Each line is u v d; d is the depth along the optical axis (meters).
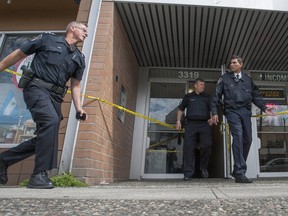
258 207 1.70
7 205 1.72
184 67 6.74
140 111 6.40
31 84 2.62
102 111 3.94
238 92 3.80
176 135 6.42
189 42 5.62
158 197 2.00
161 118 6.52
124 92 5.36
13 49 5.12
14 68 4.75
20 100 4.64
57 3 5.05
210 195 2.09
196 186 3.05
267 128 6.43
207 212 1.59
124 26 5.10
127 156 5.80
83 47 4.00
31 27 5.17
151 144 6.36
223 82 3.92
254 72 6.70
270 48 5.74
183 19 4.89
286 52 5.88
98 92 3.78
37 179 2.54
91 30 4.11
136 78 6.48
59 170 3.39
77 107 2.88
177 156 6.30
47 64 2.67
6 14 5.30
